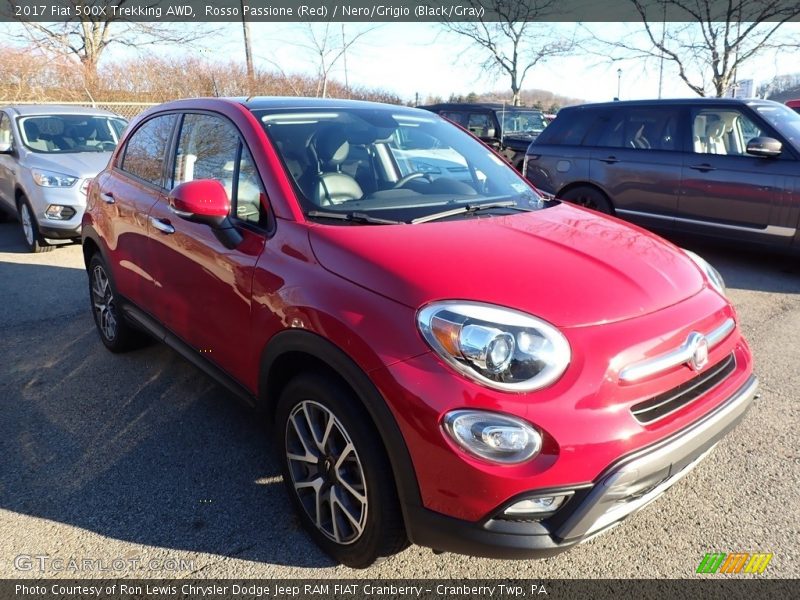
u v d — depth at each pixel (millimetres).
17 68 17344
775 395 3682
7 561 2436
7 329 4945
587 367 1951
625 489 1958
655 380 2062
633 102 7316
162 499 2803
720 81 15070
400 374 1964
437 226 2600
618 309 2119
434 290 2057
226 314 2818
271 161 2773
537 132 12711
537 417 1871
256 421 3484
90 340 4703
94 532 2596
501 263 2244
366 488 2150
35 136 7988
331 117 3238
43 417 3543
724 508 2699
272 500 2797
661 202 6938
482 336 1914
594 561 2420
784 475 2916
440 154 3412
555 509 1925
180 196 2639
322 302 2225
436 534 1990
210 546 2516
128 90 18156
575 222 2891
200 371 3227
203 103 3398
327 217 2584
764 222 6191
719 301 2455
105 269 4125
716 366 2371
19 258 7348
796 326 4828
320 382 2262
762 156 6117
